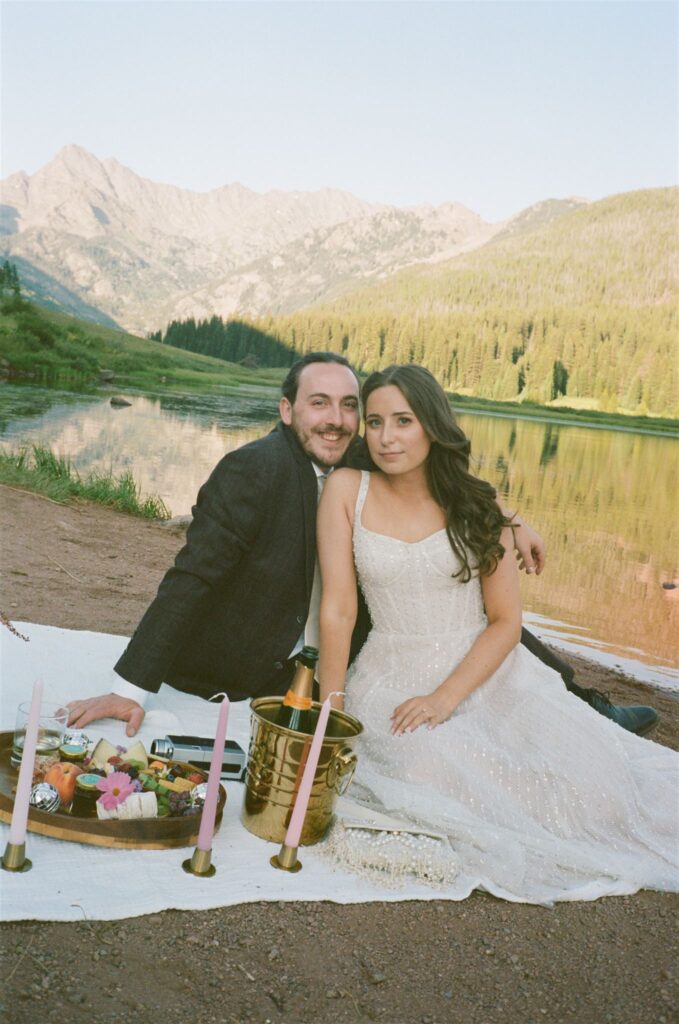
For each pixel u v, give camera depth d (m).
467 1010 1.98
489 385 149.50
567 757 2.78
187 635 3.02
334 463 3.20
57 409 28.67
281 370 119.38
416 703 2.81
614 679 6.28
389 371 2.89
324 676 2.96
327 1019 1.88
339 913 2.24
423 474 2.96
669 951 2.32
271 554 3.08
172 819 2.33
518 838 2.61
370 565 2.95
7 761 2.50
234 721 3.12
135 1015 1.79
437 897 2.38
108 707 2.91
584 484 24.89
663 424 118.19
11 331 66.00
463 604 2.97
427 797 2.63
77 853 2.26
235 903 2.18
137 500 10.45
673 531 16.28
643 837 2.78
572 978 2.15
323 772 2.45
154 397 47.12
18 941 1.93
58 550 6.73
